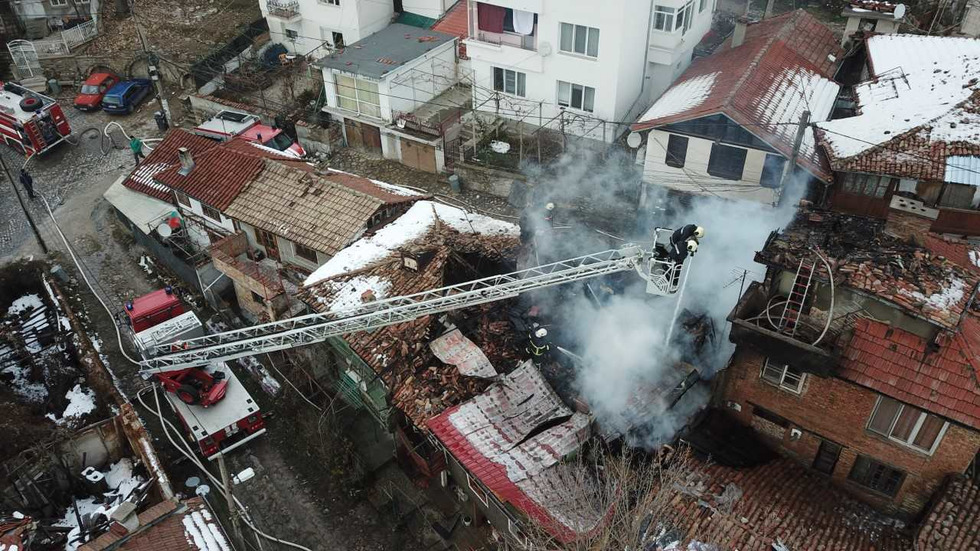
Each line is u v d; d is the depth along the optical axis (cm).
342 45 4372
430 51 3703
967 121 2562
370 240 2617
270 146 3644
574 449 1884
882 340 1758
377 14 4312
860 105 2859
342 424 2461
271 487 2353
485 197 3484
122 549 1720
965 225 2542
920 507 1848
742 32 3325
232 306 3023
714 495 1831
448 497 2275
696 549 1703
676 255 1670
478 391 2047
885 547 1764
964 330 1741
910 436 1773
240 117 3759
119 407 2517
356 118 3709
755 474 1930
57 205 3659
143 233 3256
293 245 2866
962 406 1645
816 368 1744
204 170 3162
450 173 3591
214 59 4366
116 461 2408
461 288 2273
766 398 1975
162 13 4841
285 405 2592
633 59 3344
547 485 1798
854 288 1727
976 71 2784
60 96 4478
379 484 2325
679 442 1973
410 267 2356
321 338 2194
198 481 2348
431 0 4256
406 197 2923
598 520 1692
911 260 1792
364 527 2227
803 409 1916
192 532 1795
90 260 3322
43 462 2231
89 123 4238
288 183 2977
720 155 2800
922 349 1717
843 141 2639
